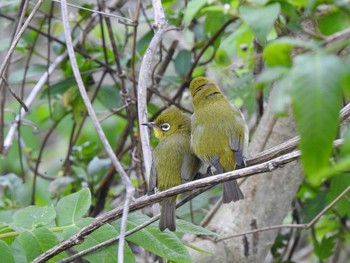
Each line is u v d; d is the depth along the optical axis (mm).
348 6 6207
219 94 9688
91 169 13000
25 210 7977
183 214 11781
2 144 11797
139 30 15336
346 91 4590
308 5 6531
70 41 7684
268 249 10273
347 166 4562
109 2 14203
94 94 12594
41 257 7406
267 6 7211
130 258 7535
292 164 10195
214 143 9008
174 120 9539
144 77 9078
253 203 10180
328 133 4352
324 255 12305
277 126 10148
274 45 5266
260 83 5656
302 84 4418
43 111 16438
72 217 7914
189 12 9125
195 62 12391
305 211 12453
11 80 12961
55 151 17062
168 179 8961
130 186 6578
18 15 11625
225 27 11898
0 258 7320
